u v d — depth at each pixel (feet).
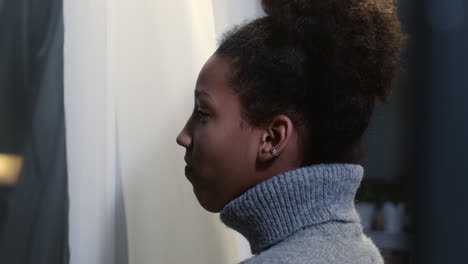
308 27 2.04
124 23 2.88
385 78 2.16
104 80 2.71
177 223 2.97
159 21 2.91
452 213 3.75
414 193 3.86
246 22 2.34
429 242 3.81
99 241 2.73
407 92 3.78
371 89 2.13
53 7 2.63
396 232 3.94
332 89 2.05
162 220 2.94
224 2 3.28
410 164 3.85
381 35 2.12
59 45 2.63
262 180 2.14
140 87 2.90
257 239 2.06
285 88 2.05
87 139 2.70
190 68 2.93
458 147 3.73
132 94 2.89
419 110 3.78
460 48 3.70
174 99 2.92
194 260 3.00
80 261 2.71
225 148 2.13
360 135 2.20
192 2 2.94
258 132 2.10
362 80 2.08
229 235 3.10
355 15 2.05
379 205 3.93
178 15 2.91
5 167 2.56
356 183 2.17
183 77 2.93
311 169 2.02
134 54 2.89
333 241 1.98
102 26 2.70
